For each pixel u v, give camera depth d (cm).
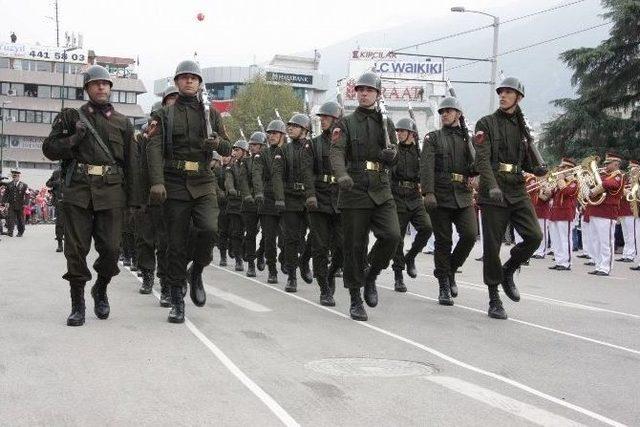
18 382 586
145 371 625
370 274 946
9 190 2617
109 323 827
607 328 892
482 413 536
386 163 905
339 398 563
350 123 902
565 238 1656
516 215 940
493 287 945
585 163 1623
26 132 9319
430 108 6366
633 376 655
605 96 3334
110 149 810
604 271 1558
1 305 941
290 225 1166
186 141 838
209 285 1221
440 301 1044
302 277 1291
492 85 3195
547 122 3606
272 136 1283
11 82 9288
